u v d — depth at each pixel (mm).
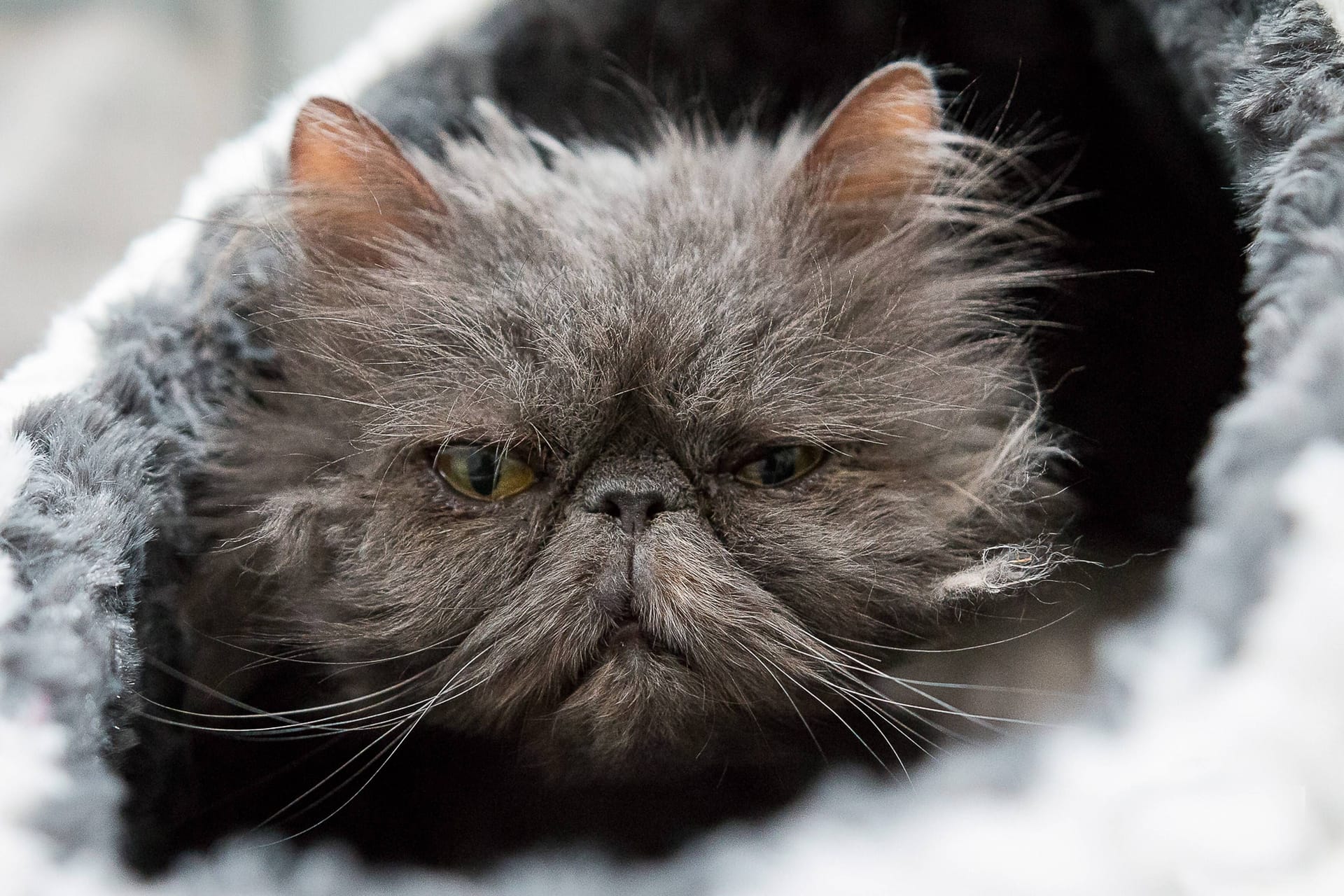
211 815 321
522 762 314
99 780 267
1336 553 226
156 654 304
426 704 299
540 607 292
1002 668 319
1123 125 375
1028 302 361
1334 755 216
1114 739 232
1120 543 365
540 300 302
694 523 296
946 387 319
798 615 302
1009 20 383
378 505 304
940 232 345
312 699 328
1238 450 246
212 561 321
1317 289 259
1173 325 371
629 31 395
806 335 302
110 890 257
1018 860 223
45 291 528
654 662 293
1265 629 225
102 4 656
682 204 324
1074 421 379
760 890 241
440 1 379
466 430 297
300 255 329
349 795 327
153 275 334
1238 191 302
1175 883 214
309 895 282
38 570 278
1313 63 293
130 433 307
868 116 322
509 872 295
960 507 314
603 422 296
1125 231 381
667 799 314
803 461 304
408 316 310
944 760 287
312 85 369
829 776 301
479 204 324
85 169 582
